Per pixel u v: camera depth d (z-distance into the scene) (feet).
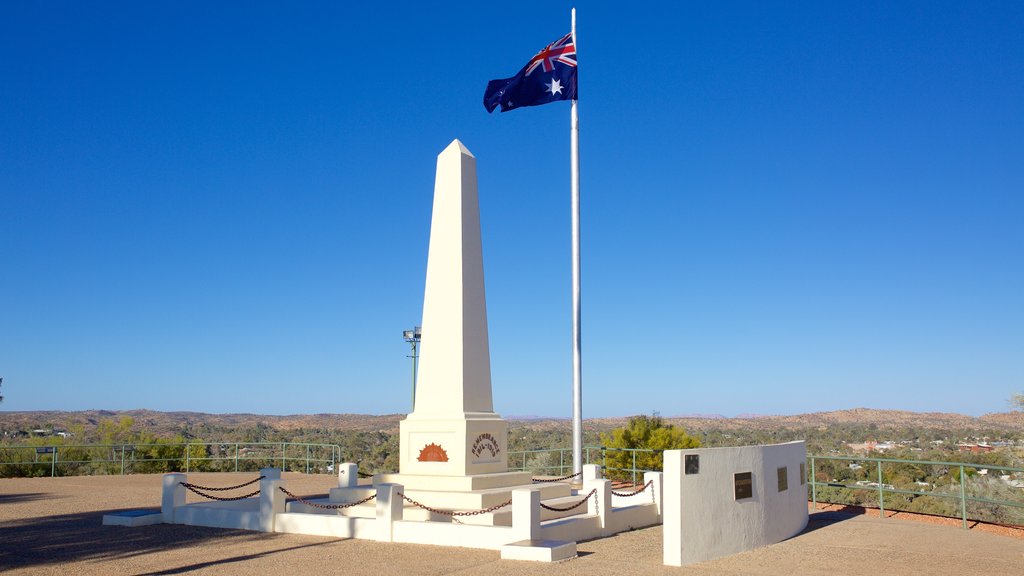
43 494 73.41
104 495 72.38
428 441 56.90
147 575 36.22
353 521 47.60
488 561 39.96
